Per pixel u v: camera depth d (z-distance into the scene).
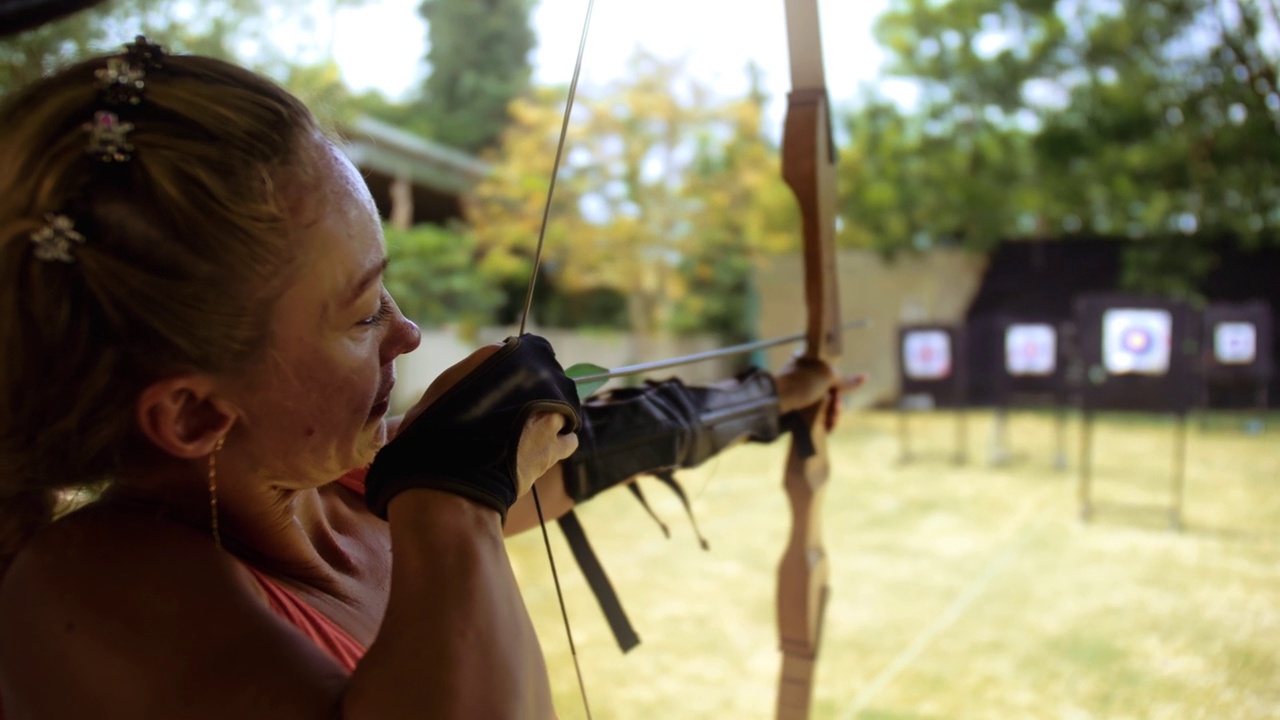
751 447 7.25
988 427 8.27
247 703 0.44
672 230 9.96
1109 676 2.71
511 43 14.44
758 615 3.31
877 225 9.84
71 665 0.47
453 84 14.35
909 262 9.95
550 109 9.53
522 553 4.15
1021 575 3.80
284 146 0.47
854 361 10.02
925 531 4.59
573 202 9.55
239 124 0.46
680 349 10.45
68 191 0.44
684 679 2.74
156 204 0.44
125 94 0.45
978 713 2.48
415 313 8.72
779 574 1.30
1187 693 2.57
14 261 0.45
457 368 0.57
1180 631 3.07
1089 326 4.77
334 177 0.50
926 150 9.62
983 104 9.18
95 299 0.45
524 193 9.30
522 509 0.81
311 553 0.61
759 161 9.75
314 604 0.58
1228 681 2.64
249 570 0.53
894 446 7.37
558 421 0.59
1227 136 7.64
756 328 10.31
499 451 0.53
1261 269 8.97
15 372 0.46
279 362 0.49
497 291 9.63
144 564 0.48
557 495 0.83
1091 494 5.37
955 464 6.55
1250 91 5.91
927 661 2.87
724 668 2.82
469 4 14.40
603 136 9.51
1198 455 6.52
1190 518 4.71
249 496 0.54
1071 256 9.64
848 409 9.84
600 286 10.59
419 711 0.43
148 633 0.46
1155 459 6.45
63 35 2.72
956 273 9.91
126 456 0.50
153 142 0.44
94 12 2.74
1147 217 8.71
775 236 9.94
